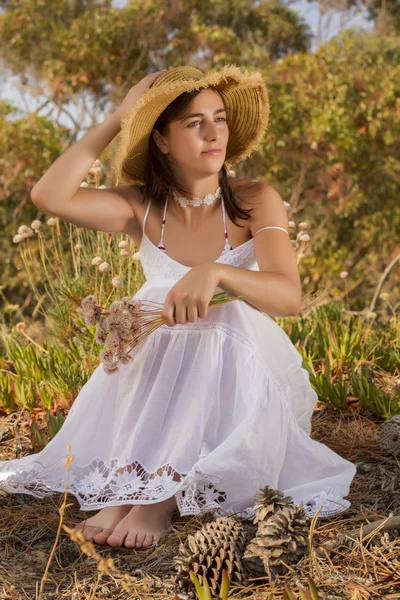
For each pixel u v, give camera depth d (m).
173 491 1.91
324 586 1.69
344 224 11.76
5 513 2.19
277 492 1.89
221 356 2.09
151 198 2.32
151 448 2.07
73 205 2.21
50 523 2.12
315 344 3.69
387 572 1.73
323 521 2.06
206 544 1.75
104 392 2.23
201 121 2.15
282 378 2.21
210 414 2.05
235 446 1.95
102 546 1.99
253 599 1.65
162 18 13.79
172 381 2.11
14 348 3.97
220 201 2.27
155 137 2.25
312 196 11.53
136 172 2.38
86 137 2.24
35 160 12.02
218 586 1.69
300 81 11.27
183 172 2.22
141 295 2.22
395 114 10.98
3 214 12.40
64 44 13.34
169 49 13.91
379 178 11.41
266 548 1.76
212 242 2.24
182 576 1.72
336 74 11.34
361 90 11.24
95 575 1.82
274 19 15.70
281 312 2.10
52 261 10.52
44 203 2.19
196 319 1.95
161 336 2.16
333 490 2.12
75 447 2.22
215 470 1.92
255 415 2.02
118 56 13.78
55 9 14.49
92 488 2.13
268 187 2.29
